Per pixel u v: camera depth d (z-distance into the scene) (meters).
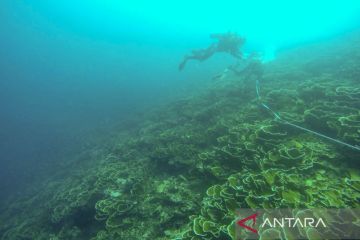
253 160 5.65
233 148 6.20
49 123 27.62
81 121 25.59
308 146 5.50
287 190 4.25
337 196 3.88
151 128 12.14
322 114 6.45
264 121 7.38
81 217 6.39
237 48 14.11
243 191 4.56
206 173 6.13
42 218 7.80
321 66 15.63
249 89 12.69
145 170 7.39
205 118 10.61
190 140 8.30
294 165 5.06
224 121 8.82
